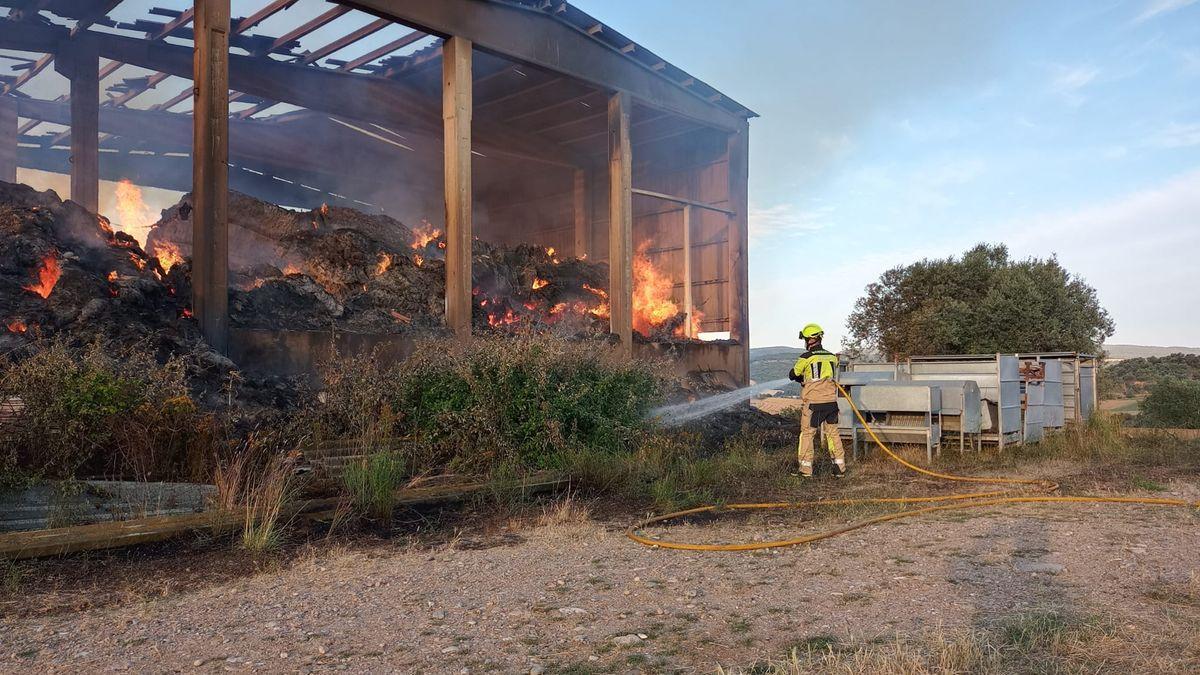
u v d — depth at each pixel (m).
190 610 4.55
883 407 11.24
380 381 10.74
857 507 7.48
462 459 9.66
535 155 31.34
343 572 5.42
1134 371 32.16
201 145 13.12
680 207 30.28
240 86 23.59
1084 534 5.95
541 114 28.45
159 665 3.63
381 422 9.83
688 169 29.91
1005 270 21.11
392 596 4.80
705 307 29.22
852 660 3.37
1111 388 27.59
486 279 22.34
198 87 13.20
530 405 10.12
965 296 21.41
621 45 22.11
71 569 5.39
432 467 9.34
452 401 10.09
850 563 5.30
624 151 22.41
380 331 16.22
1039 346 19.77
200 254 13.08
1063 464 10.42
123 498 6.76
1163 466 9.95
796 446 13.19
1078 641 3.46
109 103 26.41
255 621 4.31
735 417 16.55
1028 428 12.16
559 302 24.78
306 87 24.58
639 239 31.69
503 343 11.02
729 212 27.69
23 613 4.49
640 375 12.06
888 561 5.31
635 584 4.93
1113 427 13.18
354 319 16.56
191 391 10.70
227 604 4.67
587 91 26.02
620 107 22.36
